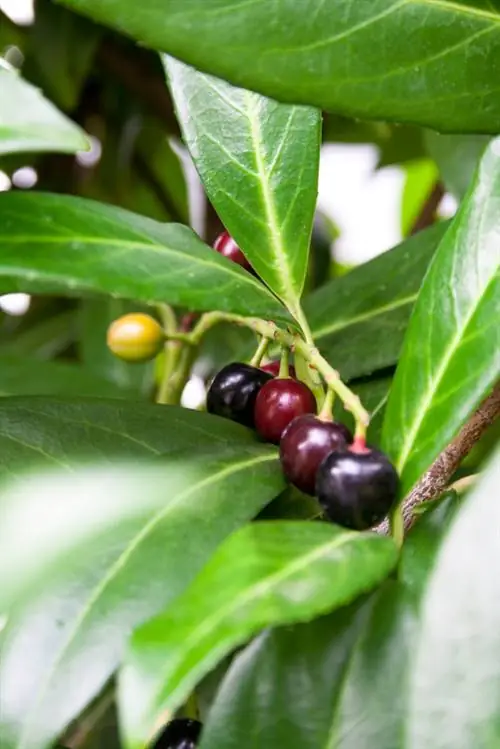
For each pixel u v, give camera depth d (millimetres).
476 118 195
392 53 189
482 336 183
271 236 206
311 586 161
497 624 155
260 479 196
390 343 244
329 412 190
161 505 190
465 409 181
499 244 188
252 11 180
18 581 181
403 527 192
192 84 214
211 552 184
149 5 177
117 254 179
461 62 192
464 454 205
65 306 470
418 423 185
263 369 228
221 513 189
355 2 185
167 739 196
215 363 355
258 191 208
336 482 176
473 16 191
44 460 195
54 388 319
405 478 182
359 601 184
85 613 178
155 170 477
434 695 154
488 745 153
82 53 371
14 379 319
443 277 191
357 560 167
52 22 370
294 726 178
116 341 252
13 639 176
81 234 179
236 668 182
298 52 184
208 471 196
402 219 513
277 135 210
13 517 187
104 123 451
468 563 156
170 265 182
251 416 216
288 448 188
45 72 372
